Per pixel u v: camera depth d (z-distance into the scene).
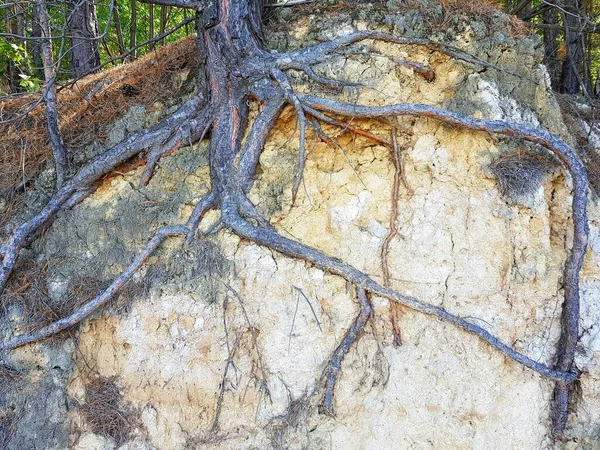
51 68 2.47
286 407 2.14
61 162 2.53
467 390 2.14
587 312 2.30
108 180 2.49
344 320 2.16
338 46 2.37
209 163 2.40
